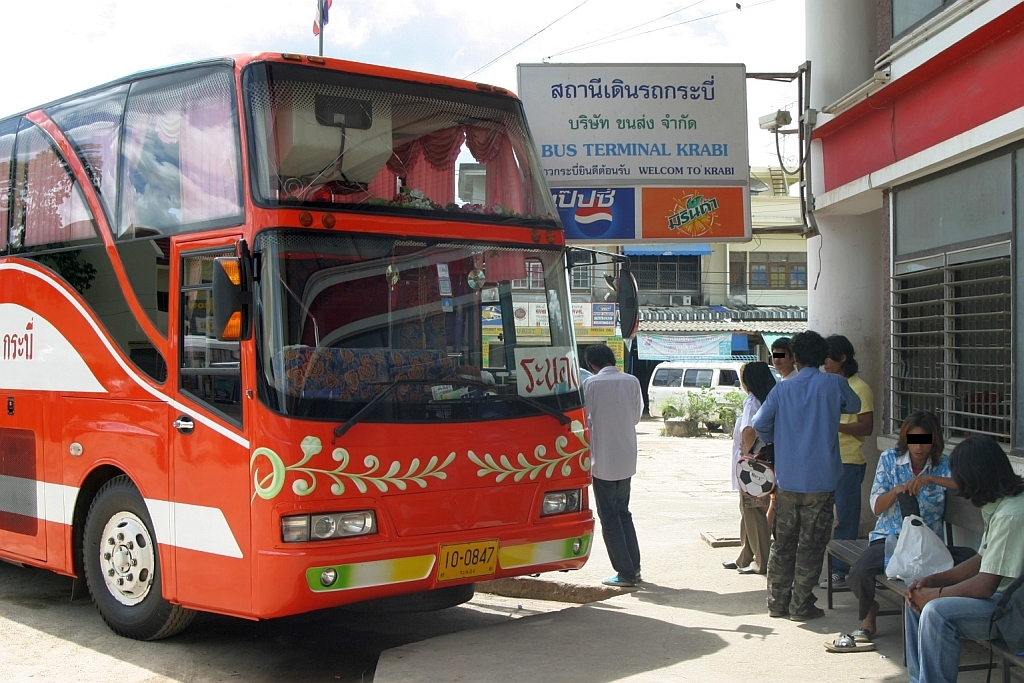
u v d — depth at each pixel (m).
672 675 5.48
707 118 8.78
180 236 6.31
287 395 5.61
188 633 7.22
